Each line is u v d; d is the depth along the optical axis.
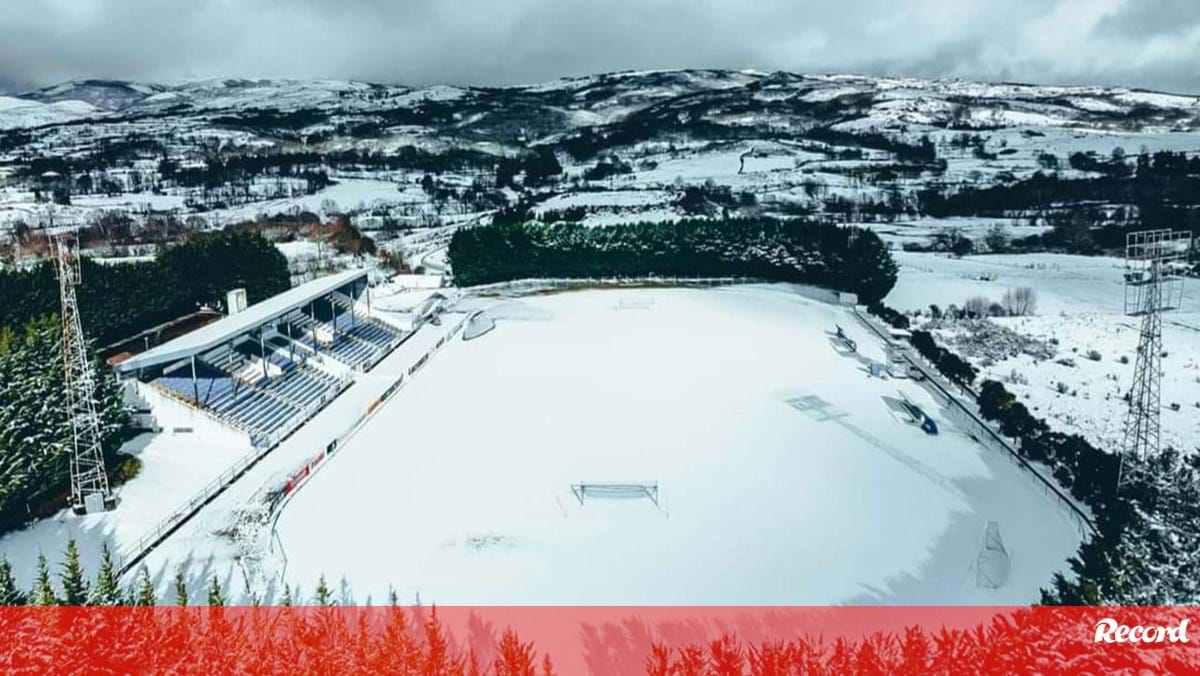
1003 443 46.38
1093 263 101.31
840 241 87.56
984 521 37.06
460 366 62.31
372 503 38.28
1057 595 29.11
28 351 37.75
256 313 55.81
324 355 59.81
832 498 39.12
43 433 36.66
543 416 50.34
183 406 45.44
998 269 98.31
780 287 90.69
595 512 37.25
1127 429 45.25
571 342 68.94
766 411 51.19
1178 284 88.56
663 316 77.88
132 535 35.12
